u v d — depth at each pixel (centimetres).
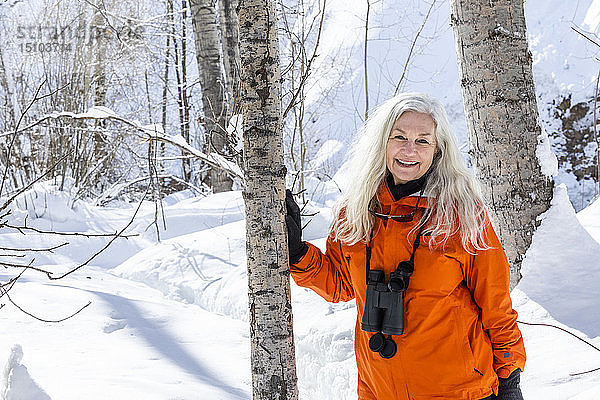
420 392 217
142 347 444
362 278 231
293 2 925
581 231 419
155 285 695
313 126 1297
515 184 424
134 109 1622
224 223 889
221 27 975
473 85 430
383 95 1393
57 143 1049
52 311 521
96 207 1063
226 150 592
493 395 226
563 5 1291
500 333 220
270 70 236
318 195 1016
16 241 831
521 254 425
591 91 1134
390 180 234
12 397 307
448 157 227
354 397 373
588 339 352
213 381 383
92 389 345
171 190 1536
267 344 238
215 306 611
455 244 217
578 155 1130
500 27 420
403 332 217
